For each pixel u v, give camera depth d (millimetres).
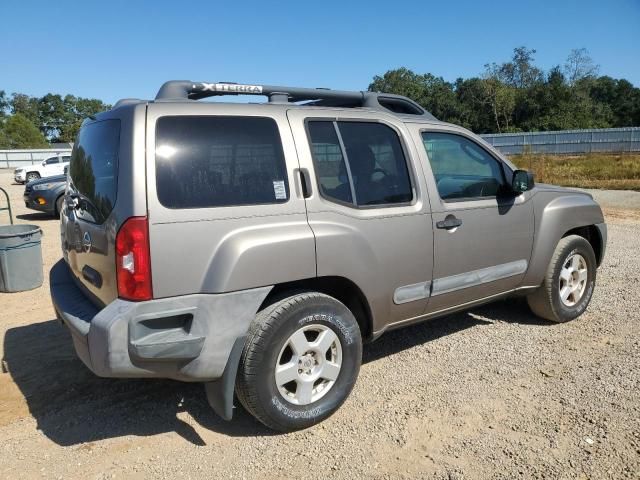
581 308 5102
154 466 2984
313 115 3463
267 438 3234
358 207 3502
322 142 3455
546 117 66625
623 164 27938
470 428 3266
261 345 3031
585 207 5066
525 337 4703
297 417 3217
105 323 2752
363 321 3707
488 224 4219
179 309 2850
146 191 2809
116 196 2865
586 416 3348
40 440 3264
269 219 3127
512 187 4359
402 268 3701
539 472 2822
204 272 2914
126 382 4031
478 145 4340
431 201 3863
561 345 4508
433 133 4066
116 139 2992
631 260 7645
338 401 3398
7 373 4207
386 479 2820
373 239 3523
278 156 3250
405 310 3812
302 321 3176
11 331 5148
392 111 4086
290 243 3131
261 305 3230
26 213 14109
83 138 3625
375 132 3736
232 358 2977
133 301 2795
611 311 5336
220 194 3010
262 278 3043
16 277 6477
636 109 80000
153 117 2918
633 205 14875
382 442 3152
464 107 76375
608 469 2828
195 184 2947
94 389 3922
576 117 66375
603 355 4270
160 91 3336
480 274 4223
